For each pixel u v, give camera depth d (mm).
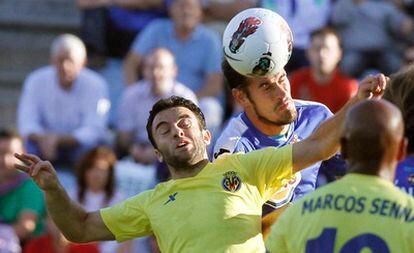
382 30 37594
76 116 34719
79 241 17828
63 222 17719
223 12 38094
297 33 36844
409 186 16094
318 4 37000
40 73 34969
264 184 17297
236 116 19906
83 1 38312
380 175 14781
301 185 19625
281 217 15242
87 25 38312
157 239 17344
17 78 40250
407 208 14578
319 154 17000
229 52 18688
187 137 17375
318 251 14680
